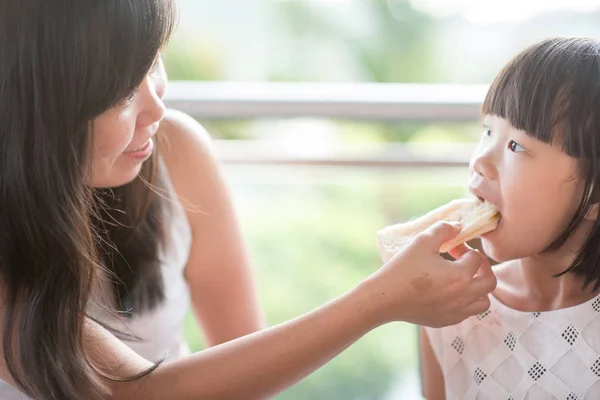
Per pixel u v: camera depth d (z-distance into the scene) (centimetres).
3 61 72
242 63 400
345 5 381
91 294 89
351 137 163
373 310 79
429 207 154
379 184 155
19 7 70
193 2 395
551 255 89
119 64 73
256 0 393
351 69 381
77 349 78
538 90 81
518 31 279
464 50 355
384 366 168
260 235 165
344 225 161
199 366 79
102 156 80
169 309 112
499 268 100
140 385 79
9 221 76
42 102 72
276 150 158
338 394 169
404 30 366
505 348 93
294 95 163
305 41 393
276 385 79
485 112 88
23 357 77
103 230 95
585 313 88
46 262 76
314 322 79
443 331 98
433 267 79
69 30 70
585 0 228
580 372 88
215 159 119
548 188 81
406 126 161
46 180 74
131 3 72
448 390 98
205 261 116
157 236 107
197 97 164
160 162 111
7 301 79
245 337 80
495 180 85
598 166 80
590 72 81
